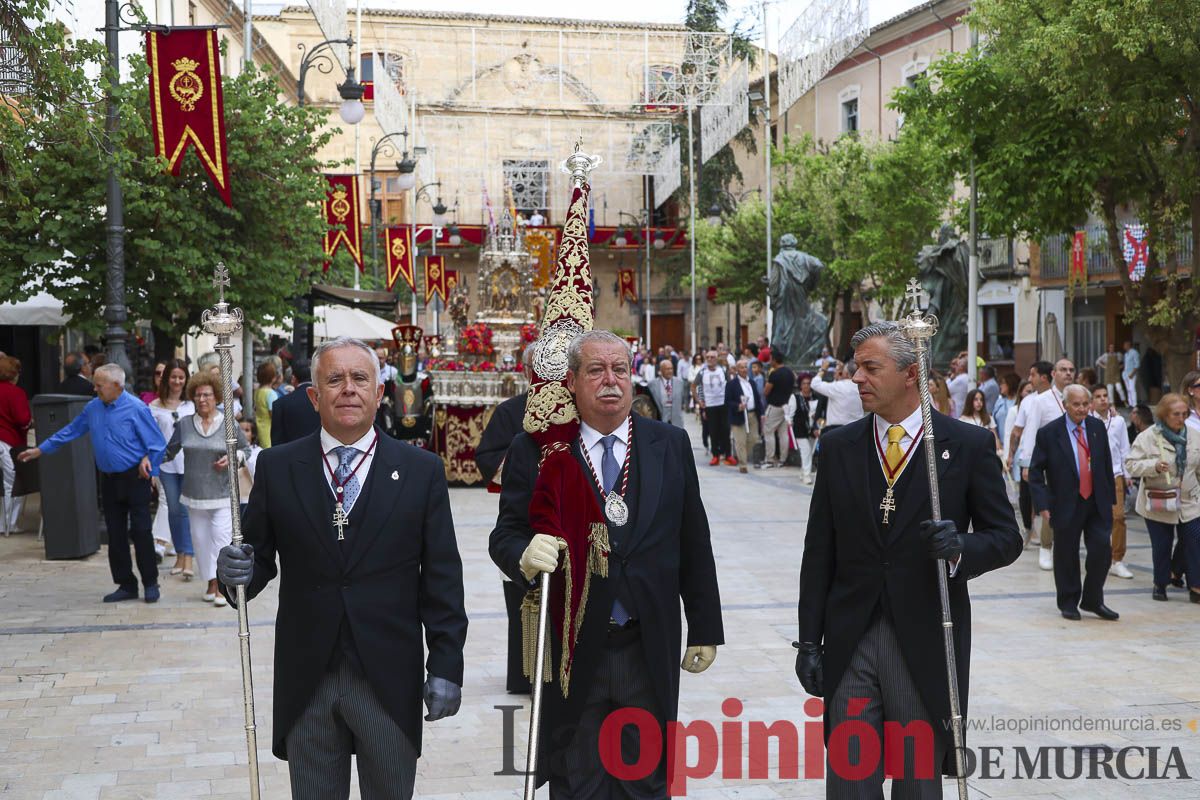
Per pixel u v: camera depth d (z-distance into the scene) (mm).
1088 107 14070
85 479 11867
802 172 35375
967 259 24547
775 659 7801
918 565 4039
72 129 10352
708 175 47844
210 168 11570
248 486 9766
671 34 38250
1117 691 7066
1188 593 9992
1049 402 11695
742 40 39719
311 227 16688
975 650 8062
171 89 11453
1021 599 9852
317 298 23141
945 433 4137
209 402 9539
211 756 5953
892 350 4074
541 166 49656
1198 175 14062
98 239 14141
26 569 11234
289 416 9820
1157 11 12508
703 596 4320
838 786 4098
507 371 18422
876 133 40250
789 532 13586
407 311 50156
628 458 4254
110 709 6727
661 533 4168
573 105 49531
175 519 10789
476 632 8562
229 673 7488
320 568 3840
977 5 15188
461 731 6352
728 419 21703
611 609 4086
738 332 43812
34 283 14562
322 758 3844
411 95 40719
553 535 3994
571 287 5117
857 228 33156
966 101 15188
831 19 24953
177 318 15992
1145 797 5379
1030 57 14195
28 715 6609
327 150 48750
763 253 38969
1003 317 33344
